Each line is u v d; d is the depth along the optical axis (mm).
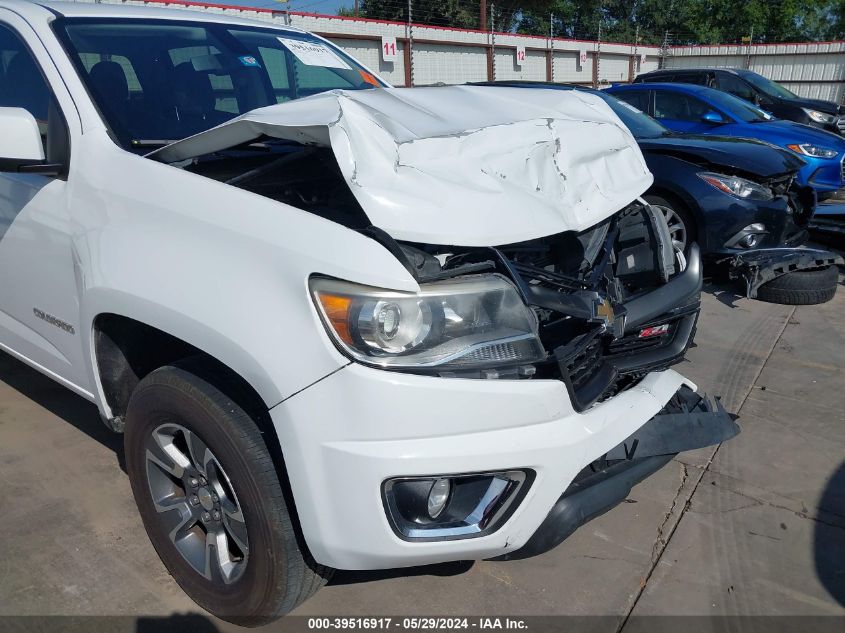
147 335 2438
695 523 2783
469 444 1810
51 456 3176
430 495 1870
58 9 2891
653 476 3098
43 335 2799
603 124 2645
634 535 2717
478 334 1847
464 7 26906
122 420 2600
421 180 1931
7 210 2736
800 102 10258
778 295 5305
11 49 2811
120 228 2207
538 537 2100
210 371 2053
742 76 10766
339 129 1900
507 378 1874
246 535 2037
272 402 1827
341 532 1842
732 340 4637
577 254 2395
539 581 2473
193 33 3174
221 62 3158
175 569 2324
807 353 4414
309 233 1826
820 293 5258
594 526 2771
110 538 2656
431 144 2045
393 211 1850
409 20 18656
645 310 2447
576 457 1966
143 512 2391
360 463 1764
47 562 2521
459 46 20453
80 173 2428
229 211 1972
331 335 1753
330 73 3574
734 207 5121
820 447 3324
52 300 2621
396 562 1897
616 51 26688
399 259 1788
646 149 5609
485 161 2105
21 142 2348
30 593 2371
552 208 2139
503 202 2018
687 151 5434
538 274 2080
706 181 5199
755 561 2570
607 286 2418
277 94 3340
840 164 7637
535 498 1933
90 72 2656
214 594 2193
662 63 28688
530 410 1874
